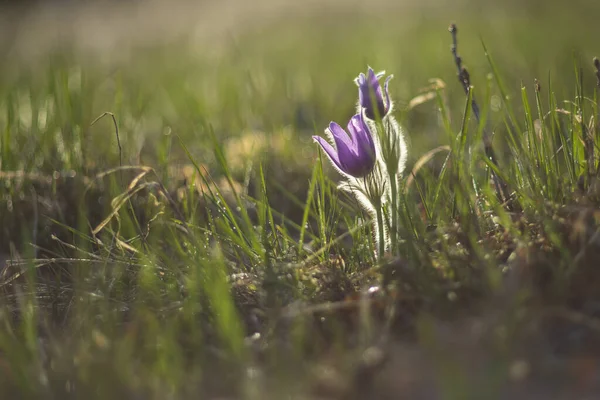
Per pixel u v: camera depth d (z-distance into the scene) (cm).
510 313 87
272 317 94
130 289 103
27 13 758
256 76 230
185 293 100
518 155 105
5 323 96
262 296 97
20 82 216
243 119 176
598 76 105
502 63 202
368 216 109
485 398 82
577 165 103
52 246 119
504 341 86
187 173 137
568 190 100
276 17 555
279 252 105
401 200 100
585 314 90
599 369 85
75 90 159
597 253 92
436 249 99
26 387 87
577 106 107
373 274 98
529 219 98
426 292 93
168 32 524
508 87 167
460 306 92
